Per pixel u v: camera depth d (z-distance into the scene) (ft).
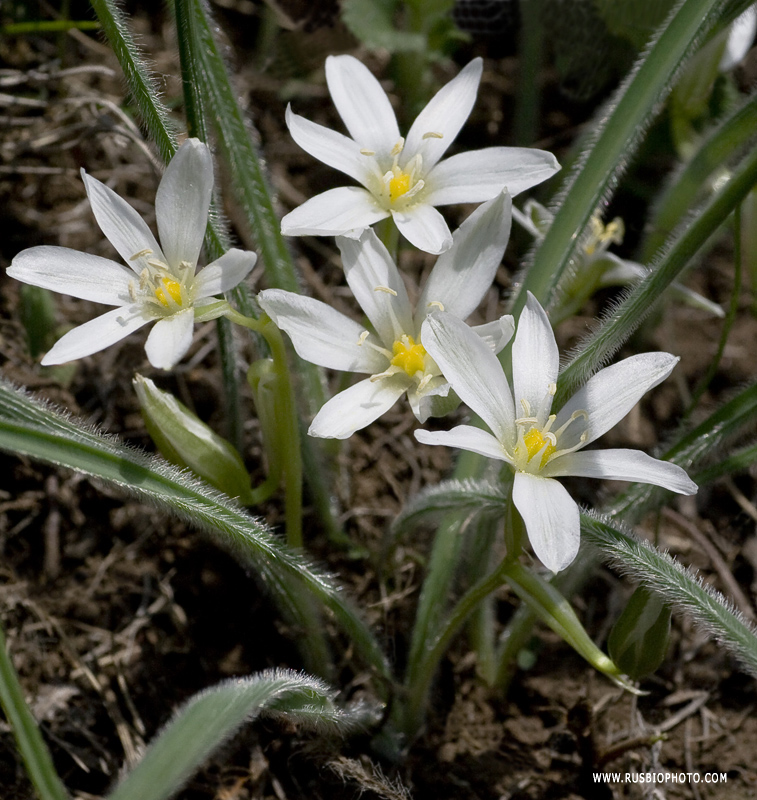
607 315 0.93
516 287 0.99
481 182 0.92
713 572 1.08
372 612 1.04
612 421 0.87
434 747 1.00
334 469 1.07
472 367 0.86
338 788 0.97
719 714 1.03
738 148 1.04
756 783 1.00
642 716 1.02
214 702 0.84
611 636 0.91
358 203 0.93
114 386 1.09
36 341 1.07
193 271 0.88
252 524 0.91
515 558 0.88
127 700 0.99
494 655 1.02
